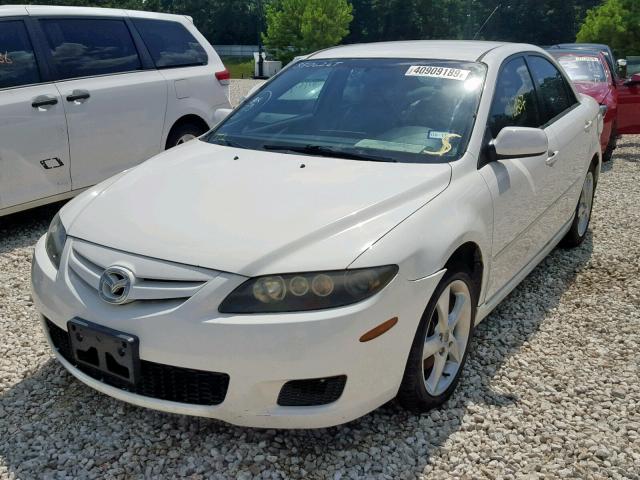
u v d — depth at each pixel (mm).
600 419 2945
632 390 3184
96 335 2490
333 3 54188
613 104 8414
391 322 2459
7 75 5188
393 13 79312
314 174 2984
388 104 3514
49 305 2713
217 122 4164
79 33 5758
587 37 47844
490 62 3668
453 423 2859
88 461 2576
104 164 5883
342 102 3641
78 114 5582
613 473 2588
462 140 3227
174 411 2475
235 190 2855
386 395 2584
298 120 3633
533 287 4461
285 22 55344
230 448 2658
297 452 2639
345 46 4312
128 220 2723
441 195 2875
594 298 4289
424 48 3930
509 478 2543
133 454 2623
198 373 2412
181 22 6816
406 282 2500
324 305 2354
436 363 2875
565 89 4824
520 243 3678
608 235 5656
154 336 2391
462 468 2586
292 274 2371
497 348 3580
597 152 5191
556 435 2811
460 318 3023
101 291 2506
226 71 7090
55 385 3107
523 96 3932
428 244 2621
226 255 2418
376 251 2463
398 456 2635
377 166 3059
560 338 3723
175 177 3084
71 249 2736
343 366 2375
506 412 2961
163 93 6312
